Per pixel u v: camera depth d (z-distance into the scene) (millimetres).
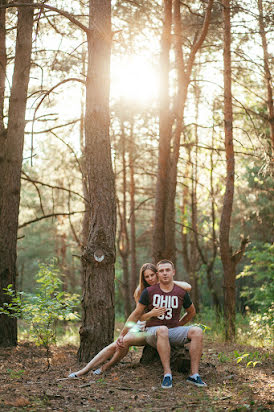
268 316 10242
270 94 12891
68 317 7055
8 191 8531
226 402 4441
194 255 19219
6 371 5902
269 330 9711
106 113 6734
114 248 6555
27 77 8750
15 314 6988
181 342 5473
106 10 6812
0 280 8320
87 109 6719
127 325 5625
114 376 5473
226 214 10680
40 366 6316
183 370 5578
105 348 5859
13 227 8547
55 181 20984
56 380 5316
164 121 11859
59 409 4203
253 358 6668
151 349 5949
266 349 7762
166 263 5609
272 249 19172
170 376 5074
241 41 11992
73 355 7254
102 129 6676
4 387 4906
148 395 4738
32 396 4562
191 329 5410
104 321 6344
